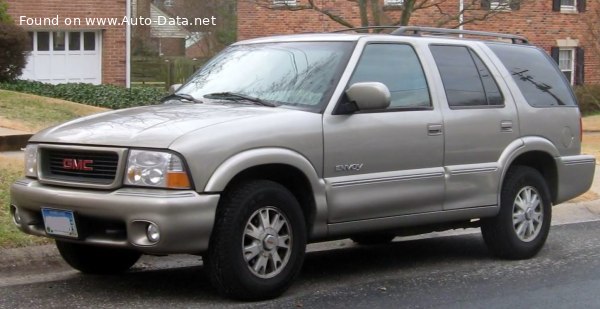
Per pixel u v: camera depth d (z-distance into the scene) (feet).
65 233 19.65
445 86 24.14
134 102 54.90
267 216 20.01
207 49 121.19
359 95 21.25
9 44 57.06
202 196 18.67
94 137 19.56
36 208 20.17
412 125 22.76
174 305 19.93
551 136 26.84
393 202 22.30
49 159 20.36
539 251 27.17
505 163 25.16
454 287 22.58
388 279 23.47
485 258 26.68
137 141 18.94
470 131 24.25
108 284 22.24
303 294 21.36
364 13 52.80
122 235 19.12
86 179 19.53
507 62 26.45
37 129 41.29
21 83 58.23
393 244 29.50
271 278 20.20
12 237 24.50
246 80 23.02
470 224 25.95
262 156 19.57
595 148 55.42
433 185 23.22
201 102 22.53
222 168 18.97
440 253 27.66
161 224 18.25
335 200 21.12
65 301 20.27
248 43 24.98
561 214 36.45
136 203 18.39
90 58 73.20
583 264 25.77
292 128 20.36
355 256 27.14
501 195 25.44
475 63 25.43
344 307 20.16
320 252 27.94
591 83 87.71
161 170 18.56
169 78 88.38
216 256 19.33
